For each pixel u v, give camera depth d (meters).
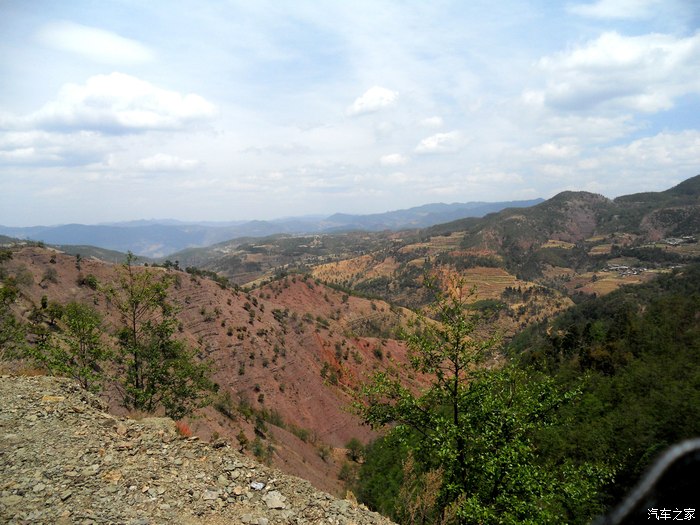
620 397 36.12
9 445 8.75
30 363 16.30
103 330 18.05
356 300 176.62
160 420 11.59
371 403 13.00
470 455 11.62
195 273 106.44
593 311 114.38
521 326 166.38
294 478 10.02
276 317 114.81
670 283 111.56
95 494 7.67
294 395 90.62
